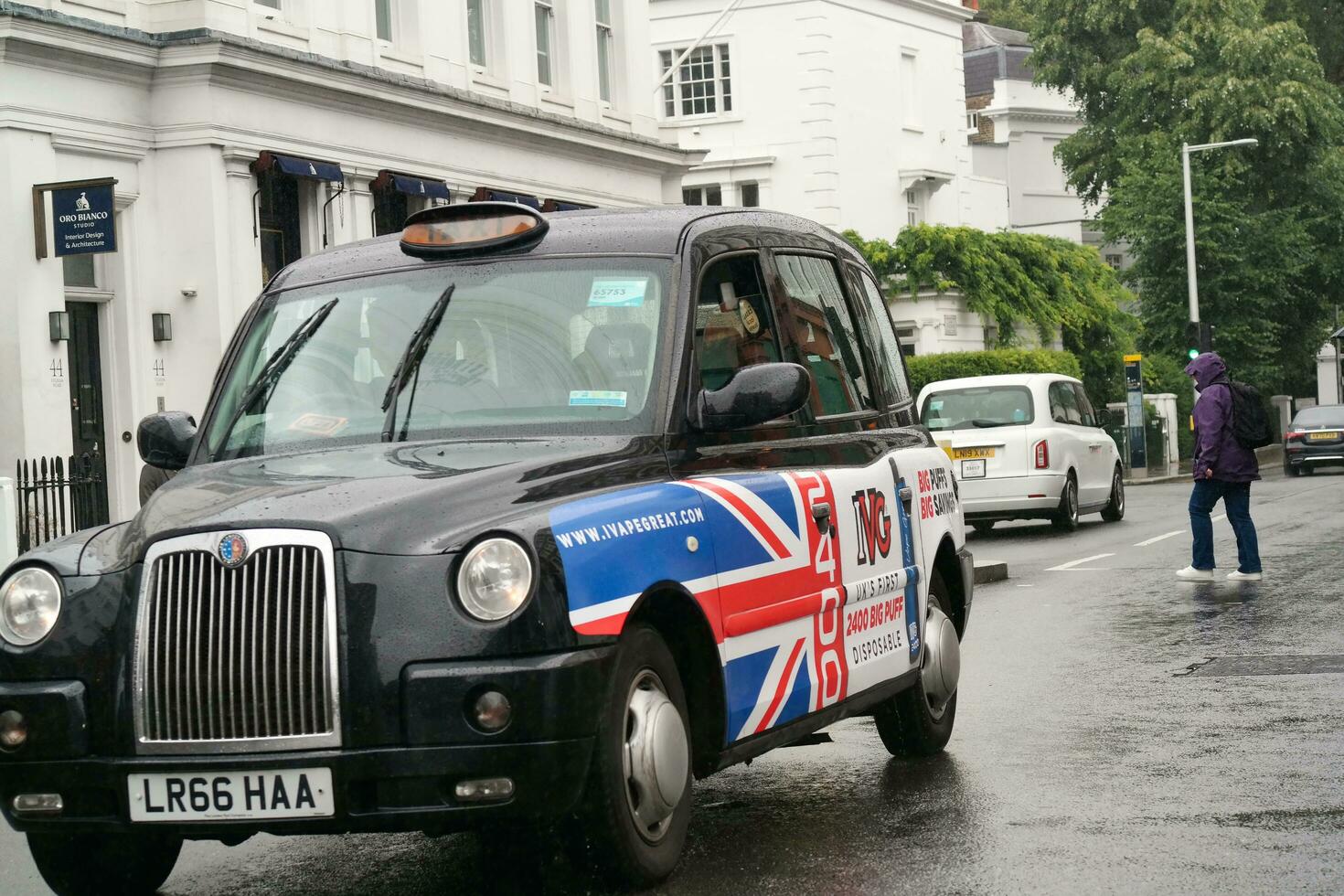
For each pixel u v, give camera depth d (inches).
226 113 960.3
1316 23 2743.6
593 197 1379.2
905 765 332.8
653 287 266.4
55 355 880.3
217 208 954.7
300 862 277.0
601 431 253.1
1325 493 1334.9
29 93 871.1
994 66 3275.1
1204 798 292.8
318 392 268.7
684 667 249.1
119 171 932.0
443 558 216.7
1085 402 1063.6
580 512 226.7
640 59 1485.0
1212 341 2181.3
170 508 232.7
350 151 1075.9
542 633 214.5
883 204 2127.2
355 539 217.0
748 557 257.9
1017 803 294.2
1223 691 410.0
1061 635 530.9
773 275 294.0
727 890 240.1
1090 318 2005.4
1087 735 357.4
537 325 266.7
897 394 342.6
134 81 938.1
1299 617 549.0
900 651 318.0
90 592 226.7
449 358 266.4
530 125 1261.1
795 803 301.9
